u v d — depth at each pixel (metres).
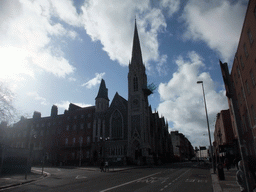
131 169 41.28
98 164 60.81
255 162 6.94
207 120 29.61
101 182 19.34
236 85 34.25
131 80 74.81
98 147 68.69
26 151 34.69
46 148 79.69
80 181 20.69
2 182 20.17
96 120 73.44
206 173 28.45
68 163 68.75
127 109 71.12
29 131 86.69
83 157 71.12
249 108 26.94
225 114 55.12
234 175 24.02
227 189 13.94
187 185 16.58
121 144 66.62
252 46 21.08
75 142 75.75
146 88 71.81
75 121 79.12
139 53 80.69
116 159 64.38
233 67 34.09
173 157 107.69
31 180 22.27
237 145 43.16
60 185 17.91
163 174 27.38
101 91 77.94
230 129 53.72
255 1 18.33
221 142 67.25
